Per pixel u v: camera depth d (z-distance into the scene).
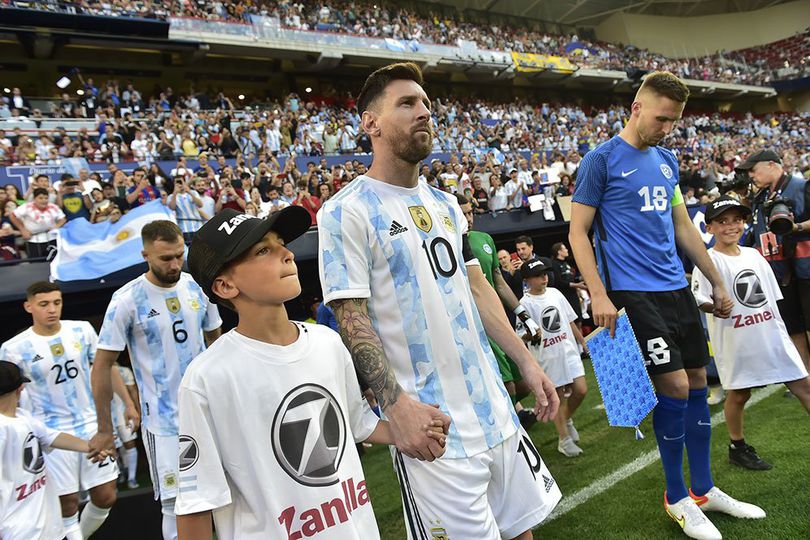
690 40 37.94
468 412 1.76
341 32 21.30
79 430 3.92
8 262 6.36
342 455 1.47
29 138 10.98
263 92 22.69
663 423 2.56
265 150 12.78
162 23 17.16
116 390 3.76
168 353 2.99
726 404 3.34
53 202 7.34
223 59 21.53
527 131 21.66
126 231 6.66
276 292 1.40
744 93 33.72
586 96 30.67
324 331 1.59
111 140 11.89
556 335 4.25
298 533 1.37
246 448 1.37
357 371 1.68
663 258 2.57
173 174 9.83
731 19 38.44
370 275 1.78
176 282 3.03
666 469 2.62
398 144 1.80
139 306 2.96
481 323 1.94
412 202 1.87
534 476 1.86
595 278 2.57
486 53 25.06
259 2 21.27
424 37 24.34
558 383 4.20
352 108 20.64
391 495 3.85
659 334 2.48
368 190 1.83
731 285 3.22
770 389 4.84
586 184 2.63
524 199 11.63
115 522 3.54
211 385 1.36
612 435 4.38
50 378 3.87
